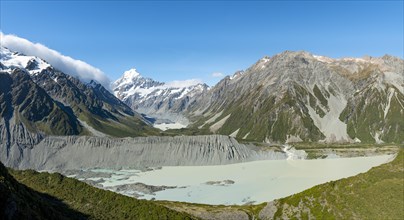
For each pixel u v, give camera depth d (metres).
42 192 108.56
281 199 135.75
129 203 109.12
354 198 117.00
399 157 132.38
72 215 95.06
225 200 178.75
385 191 113.50
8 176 79.38
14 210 65.19
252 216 135.00
